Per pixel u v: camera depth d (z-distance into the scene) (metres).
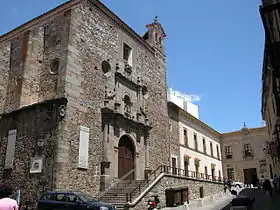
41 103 20.03
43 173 18.28
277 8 12.05
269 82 24.11
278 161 28.02
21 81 22.09
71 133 19.33
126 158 24.30
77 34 22.06
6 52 24.89
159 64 33.84
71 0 23.45
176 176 24.42
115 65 25.41
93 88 22.31
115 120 23.33
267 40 12.48
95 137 21.33
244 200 15.17
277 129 24.08
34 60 23.00
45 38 23.45
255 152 54.09
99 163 21.14
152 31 33.94
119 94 24.88
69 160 18.69
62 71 20.48
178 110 38.09
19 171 19.58
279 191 26.22
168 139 32.53
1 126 22.33
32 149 19.55
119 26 27.23
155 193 20.56
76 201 14.73
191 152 40.06
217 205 22.38
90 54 22.83
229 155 56.41
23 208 18.20
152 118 29.83
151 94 30.61
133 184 21.50
